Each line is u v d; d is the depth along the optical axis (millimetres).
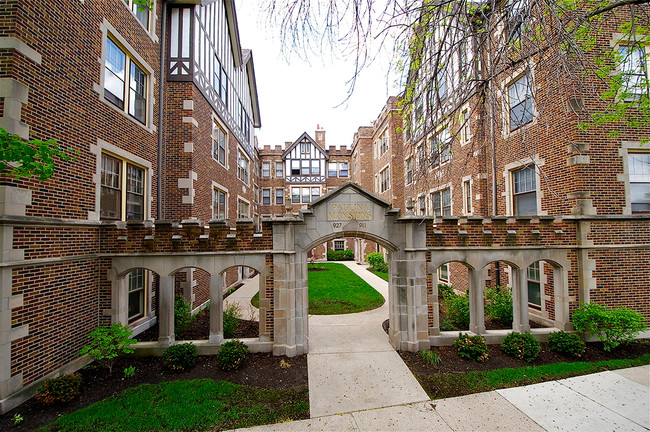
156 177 9133
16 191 4609
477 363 6102
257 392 5027
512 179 9531
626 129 7477
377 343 7145
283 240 6645
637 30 6812
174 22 10055
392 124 20094
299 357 6395
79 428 4066
